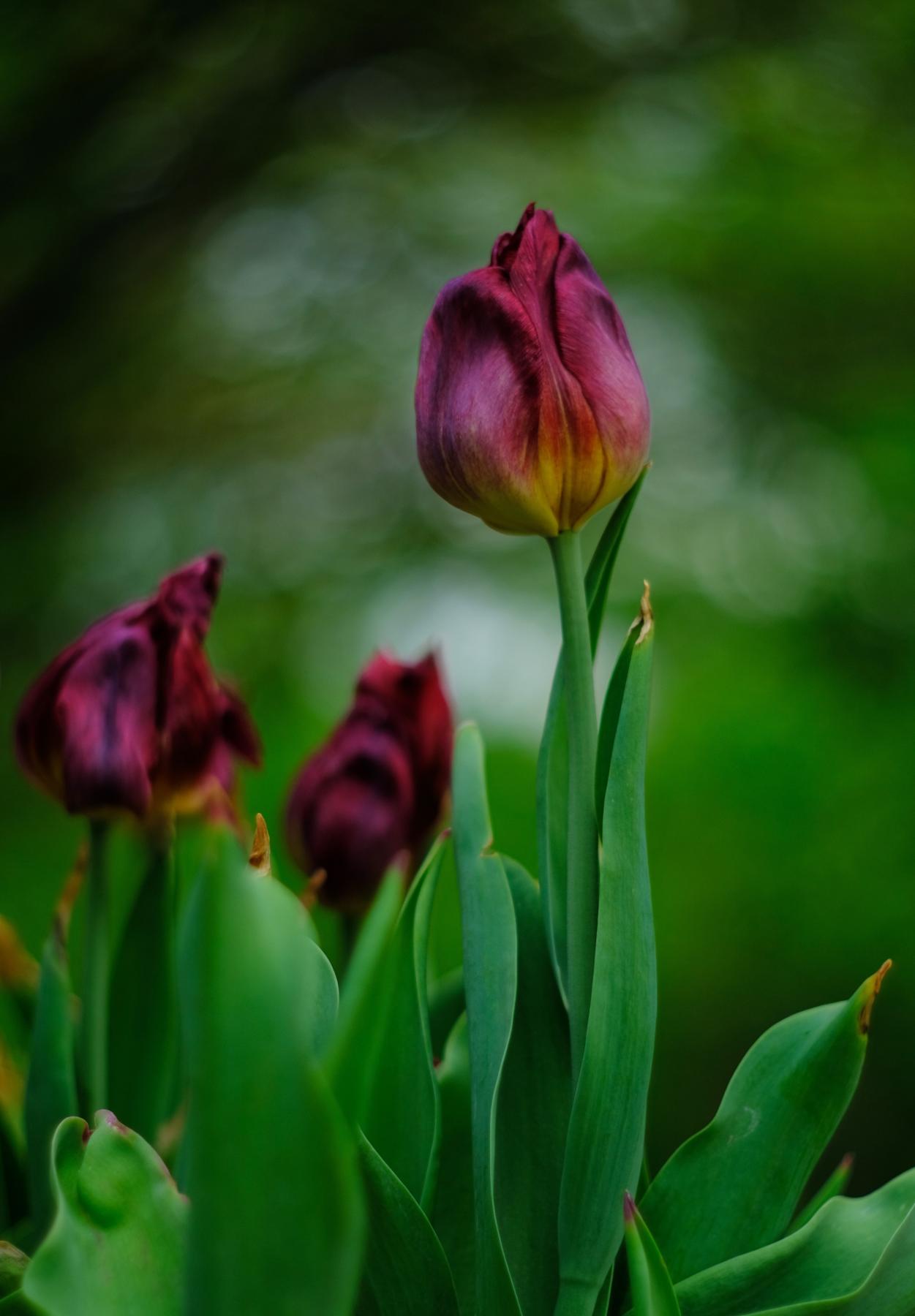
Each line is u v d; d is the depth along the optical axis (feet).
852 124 16.70
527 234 2.68
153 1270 2.52
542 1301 2.67
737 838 12.03
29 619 16.56
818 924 11.62
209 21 13.37
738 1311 2.63
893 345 17.71
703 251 17.24
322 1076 2.35
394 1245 2.60
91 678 2.83
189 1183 2.40
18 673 15.98
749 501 17.11
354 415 18.61
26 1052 3.05
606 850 2.63
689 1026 12.27
